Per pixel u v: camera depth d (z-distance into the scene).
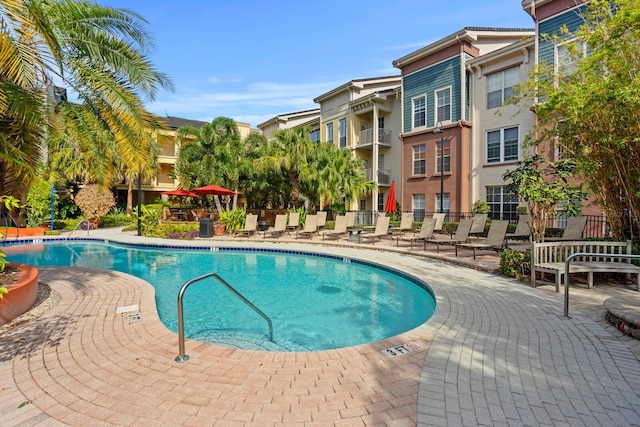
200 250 13.12
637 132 5.76
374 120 21.08
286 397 2.75
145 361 3.41
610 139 5.98
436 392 2.78
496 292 5.98
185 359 3.43
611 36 5.75
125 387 2.92
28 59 4.77
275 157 17.98
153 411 2.57
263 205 24.38
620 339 3.83
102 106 6.98
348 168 18.53
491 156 16.27
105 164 8.81
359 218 20.27
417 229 16.42
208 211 23.47
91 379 3.06
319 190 17.36
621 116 5.82
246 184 22.30
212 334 5.13
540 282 6.66
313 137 27.28
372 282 8.42
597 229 11.01
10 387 2.93
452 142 17.22
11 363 3.38
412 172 19.19
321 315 6.06
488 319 4.55
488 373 3.09
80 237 15.78
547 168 7.24
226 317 5.93
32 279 5.31
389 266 8.72
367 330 5.36
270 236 16.02
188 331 5.24
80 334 4.13
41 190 17.67
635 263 6.38
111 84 6.36
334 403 2.65
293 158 17.78
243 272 9.61
